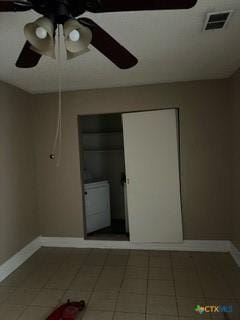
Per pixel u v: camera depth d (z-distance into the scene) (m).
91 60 2.16
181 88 3.07
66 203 3.42
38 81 2.78
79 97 3.29
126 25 1.56
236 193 2.85
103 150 4.58
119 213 4.59
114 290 2.40
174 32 1.68
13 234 2.89
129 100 3.18
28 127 3.30
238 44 1.92
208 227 3.13
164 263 2.91
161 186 3.20
